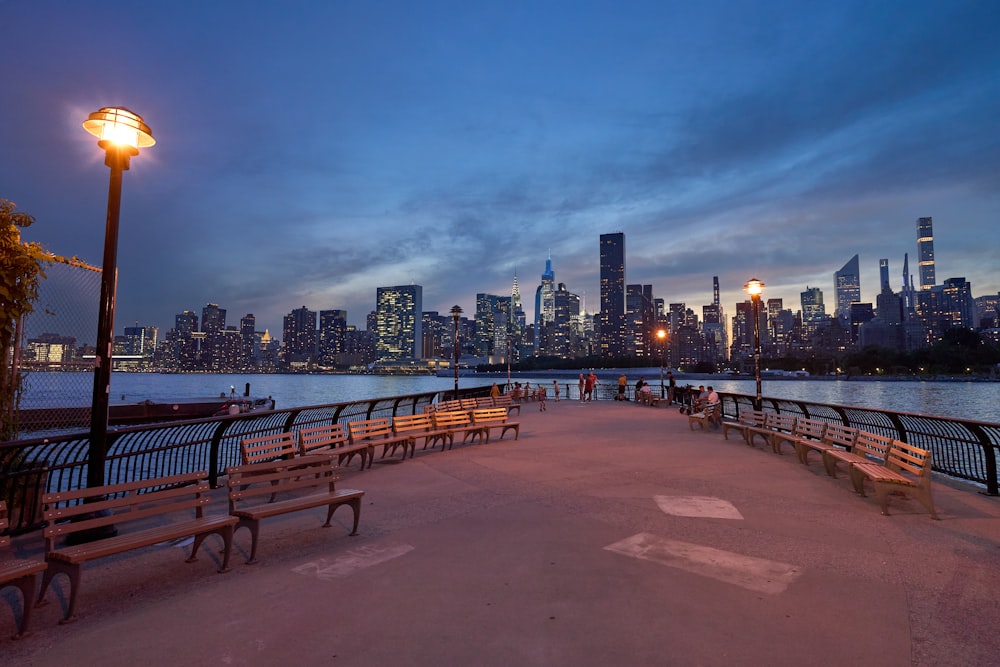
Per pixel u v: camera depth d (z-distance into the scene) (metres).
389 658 4.06
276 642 4.32
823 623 4.60
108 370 7.35
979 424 9.59
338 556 6.33
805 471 11.34
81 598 5.23
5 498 7.29
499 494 9.35
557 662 3.99
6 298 7.36
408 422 13.78
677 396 32.44
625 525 7.46
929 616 4.73
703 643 4.26
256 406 53.81
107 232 7.42
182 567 6.04
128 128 7.56
